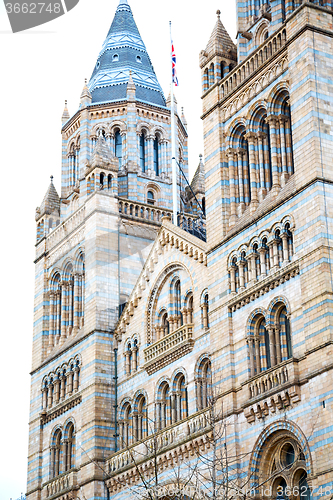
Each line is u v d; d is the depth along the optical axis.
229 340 59.50
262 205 60.09
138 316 74.12
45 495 78.06
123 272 79.31
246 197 63.09
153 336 72.19
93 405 73.75
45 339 85.88
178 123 93.69
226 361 59.31
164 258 72.00
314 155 54.44
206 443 60.66
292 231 55.53
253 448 55.31
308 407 51.72
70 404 78.00
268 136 62.28
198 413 62.25
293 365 52.91
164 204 88.31
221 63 67.50
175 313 70.38
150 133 90.25
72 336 81.88
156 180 88.69
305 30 57.03
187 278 68.94
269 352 57.22
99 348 75.69
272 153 60.06
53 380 82.06
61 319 84.56
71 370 79.69
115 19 97.94
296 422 52.38
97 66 95.31
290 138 60.00
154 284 72.69
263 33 65.56
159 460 64.94
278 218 57.12
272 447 54.81
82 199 86.31
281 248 57.03
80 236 83.31
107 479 71.00
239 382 58.06
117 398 74.31
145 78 93.38
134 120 89.25
